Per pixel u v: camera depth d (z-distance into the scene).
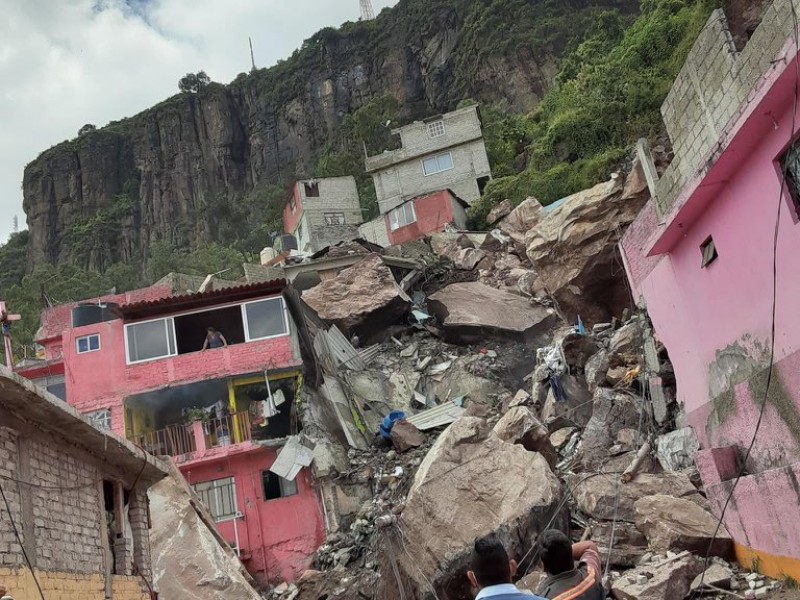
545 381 20.58
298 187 47.00
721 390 12.75
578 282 22.34
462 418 16.66
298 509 21.08
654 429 15.79
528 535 13.84
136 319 23.62
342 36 119.94
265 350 23.16
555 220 23.22
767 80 9.45
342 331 28.52
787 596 9.66
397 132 48.28
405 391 25.91
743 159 10.97
